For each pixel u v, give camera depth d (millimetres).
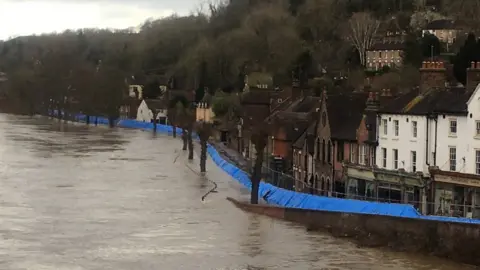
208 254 56969
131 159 129000
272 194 80500
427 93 69562
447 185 63281
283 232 65375
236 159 117688
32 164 116938
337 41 174000
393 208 61688
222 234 64562
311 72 159125
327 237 63188
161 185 96062
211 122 165000
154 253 56938
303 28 189375
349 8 191750
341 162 77438
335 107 81375
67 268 52000
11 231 64188
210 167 118562
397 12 181625
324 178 81500
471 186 60531
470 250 53375
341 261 54750
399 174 67938
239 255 56562
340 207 66438
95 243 60250
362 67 152125
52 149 144125
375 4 188250
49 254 56094
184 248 58906
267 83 162125
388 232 59125
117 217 72125
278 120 101875
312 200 70750
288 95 124875
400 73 126500
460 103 64188
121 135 190000
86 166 116500
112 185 95000
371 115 74000
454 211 61875
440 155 65188
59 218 70938
